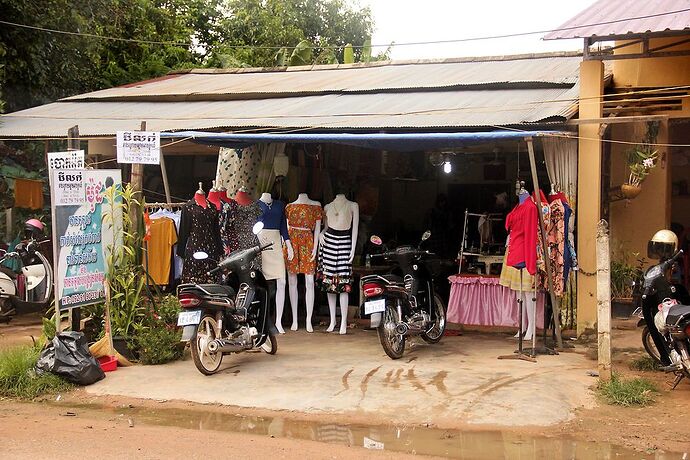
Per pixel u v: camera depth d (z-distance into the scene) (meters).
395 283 7.72
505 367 7.32
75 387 6.78
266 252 9.27
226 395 6.45
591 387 6.54
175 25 18.72
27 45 12.95
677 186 12.54
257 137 8.41
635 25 8.31
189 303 6.95
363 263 10.98
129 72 16.78
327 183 11.18
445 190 13.45
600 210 8.58
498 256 9.61
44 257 10.65
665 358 6.91
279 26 20.72
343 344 8.75
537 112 8.12
